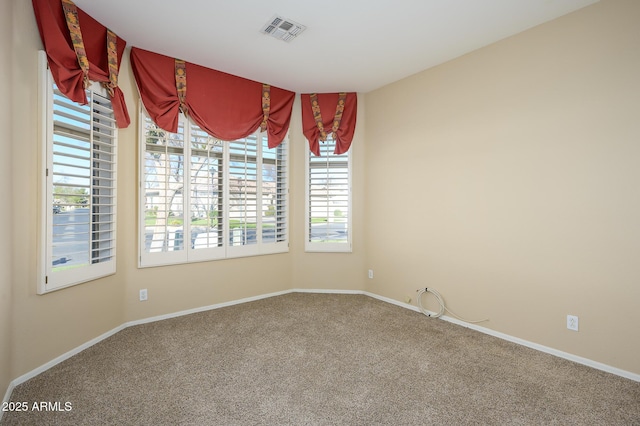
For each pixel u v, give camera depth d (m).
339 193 4.20
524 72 2.71
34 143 2.13
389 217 3.90
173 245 3.28
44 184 2.16
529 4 2.35
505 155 2.83
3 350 1.86
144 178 3.09
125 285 3.01
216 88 3.49
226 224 3.64
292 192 4.24
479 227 3.03
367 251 4.19
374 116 4.09
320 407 1.87
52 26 2.17
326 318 3.33
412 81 3.63
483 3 2.34
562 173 2.50
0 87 1.81
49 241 2.20
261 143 3.91
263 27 2.68
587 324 2.39
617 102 2.24
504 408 1.87
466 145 3.12
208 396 1.96
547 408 1.88
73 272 2.39
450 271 3.27
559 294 2.53
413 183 3.62
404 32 2.74
